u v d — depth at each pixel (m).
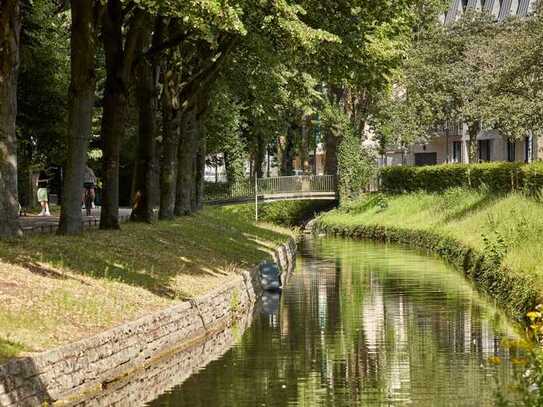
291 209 90.38
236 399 19.30
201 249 37.56
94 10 30.89
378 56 36.25
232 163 87.19
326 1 34.97
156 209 58.72
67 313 20.80
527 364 15.20
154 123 41.31
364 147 85.31
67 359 18.14
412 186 75.44
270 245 49.53
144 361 21.92
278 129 73.38
